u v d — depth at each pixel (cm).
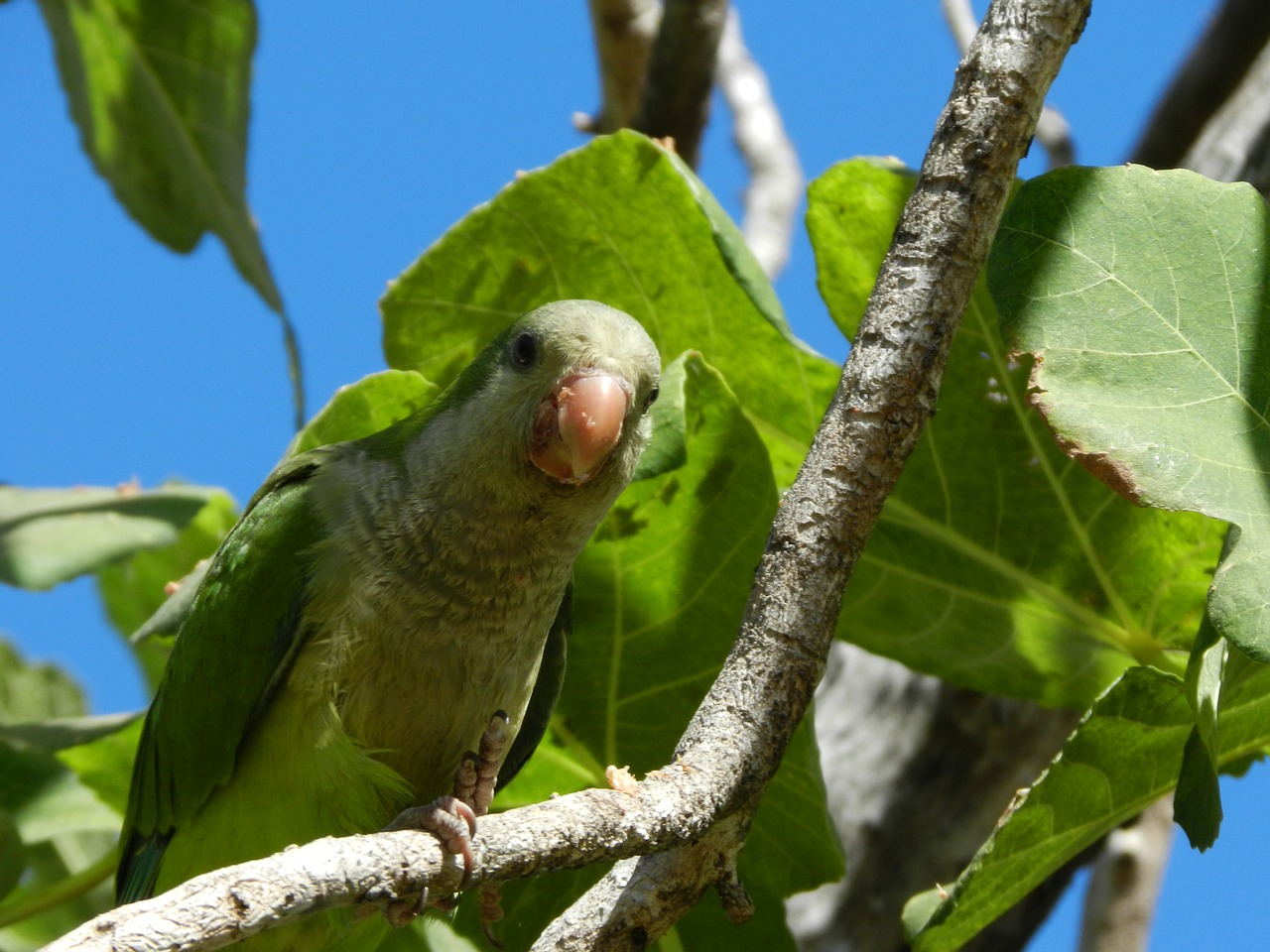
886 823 496
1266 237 278
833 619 267
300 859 224
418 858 236
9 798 435
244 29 501
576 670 380
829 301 393
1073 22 272
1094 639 378
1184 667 372
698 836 256
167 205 504
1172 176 283
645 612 373
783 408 400
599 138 380
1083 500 365
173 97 502
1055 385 268
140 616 560
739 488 359
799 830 370
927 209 271
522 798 400
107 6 487
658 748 385
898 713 509
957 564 378
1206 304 274
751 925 379
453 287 407
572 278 403
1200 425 265
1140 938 445
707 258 391
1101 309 273
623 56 563
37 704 543
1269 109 495
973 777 495
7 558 418
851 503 266
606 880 271
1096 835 313
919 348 267
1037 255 277
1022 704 494
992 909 314
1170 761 305
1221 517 254
